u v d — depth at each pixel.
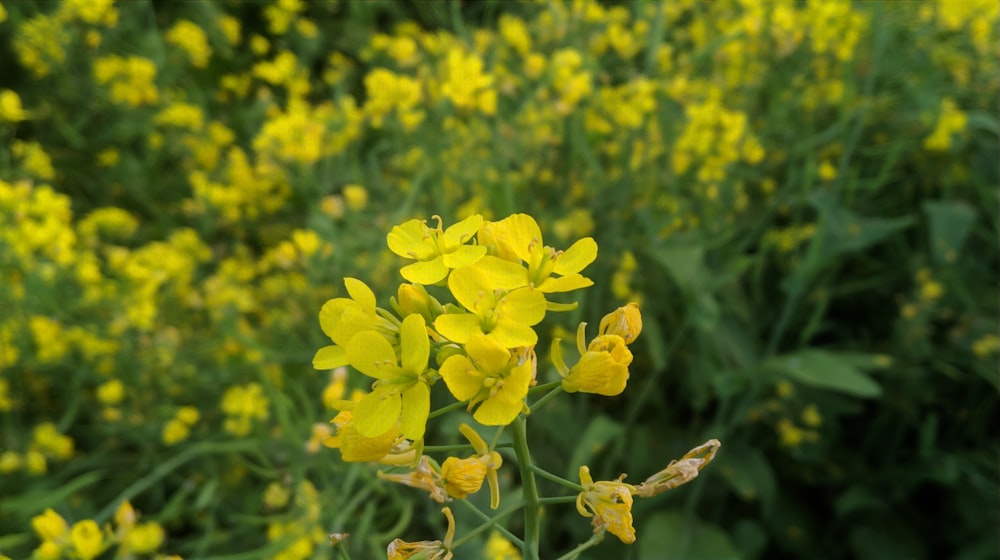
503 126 0.23
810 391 0.24
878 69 0.24
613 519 0.09
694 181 0.24
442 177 0.22
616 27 0.26
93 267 0.21
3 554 0.16
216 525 0.19
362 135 0.25
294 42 0.29
